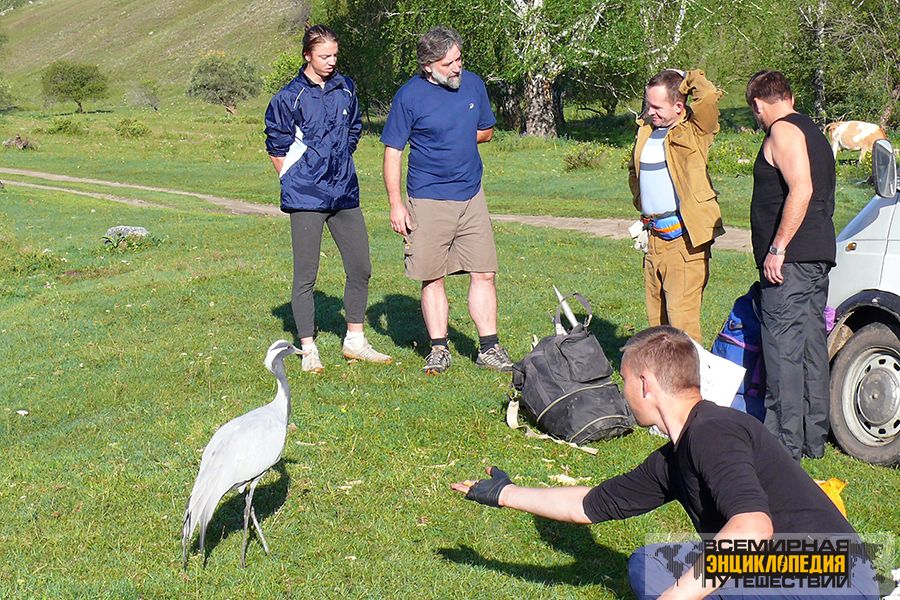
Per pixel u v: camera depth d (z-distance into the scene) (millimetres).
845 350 6250
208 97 86750
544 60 43000
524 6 43188
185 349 8984
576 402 6219
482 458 5984
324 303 10734
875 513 5160
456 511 5238
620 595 4359
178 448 6270
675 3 43531
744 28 42500
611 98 54500
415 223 7645
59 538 5012
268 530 5062
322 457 5988
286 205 7789
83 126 57656
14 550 4895
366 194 26688
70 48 141875
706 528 3170
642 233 6867
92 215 22156
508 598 4332
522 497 3717
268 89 76938
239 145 43719
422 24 45000
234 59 94062
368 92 55406
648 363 3197
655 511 5195
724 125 49688
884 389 5961
